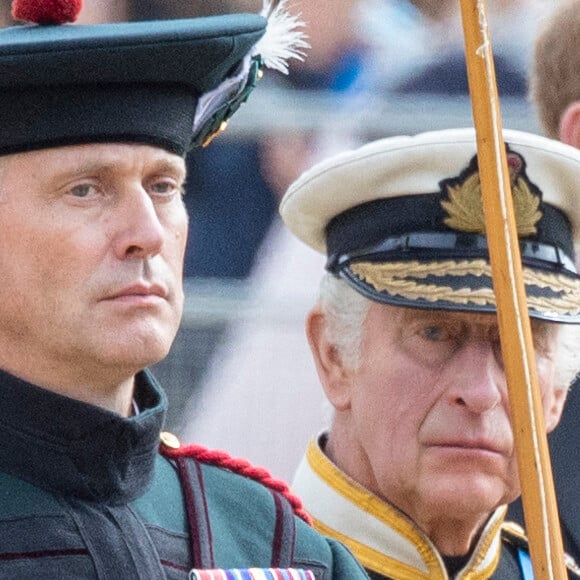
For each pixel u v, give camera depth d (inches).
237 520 381.1
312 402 727.1
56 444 348.5
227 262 753.6
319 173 486.0
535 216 478.6
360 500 478.9
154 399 366.9
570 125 595.5
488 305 460.4
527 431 390.9
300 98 764.0
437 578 476.1
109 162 348.5
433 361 465.1
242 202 755.4
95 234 344.2
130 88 355.3
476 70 396.2
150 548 354.9
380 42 781.3
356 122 765.3
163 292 349.1
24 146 345.7
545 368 478.0
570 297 479.8
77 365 346.6
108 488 352.5
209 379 727.1
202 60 363.6
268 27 392.2
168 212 357.4
